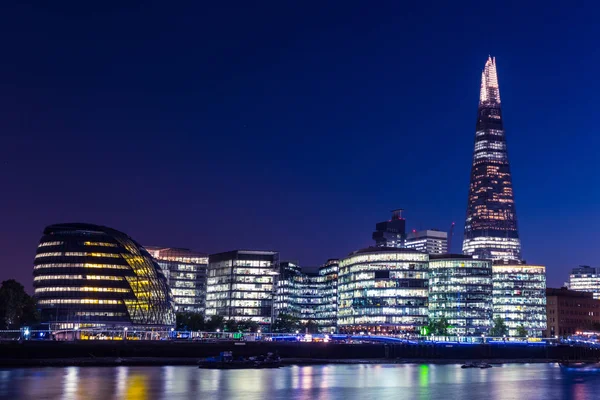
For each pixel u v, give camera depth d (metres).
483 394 169.75
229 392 165.12
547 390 180.00
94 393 155.50
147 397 151.50
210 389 170.12
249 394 162.25
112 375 198.88
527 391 177.25
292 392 167.62
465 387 186.12
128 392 159.12
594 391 178.12
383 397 160.88
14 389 160.50
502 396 166.12
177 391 164.50
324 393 166.62
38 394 152.12
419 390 176.62
